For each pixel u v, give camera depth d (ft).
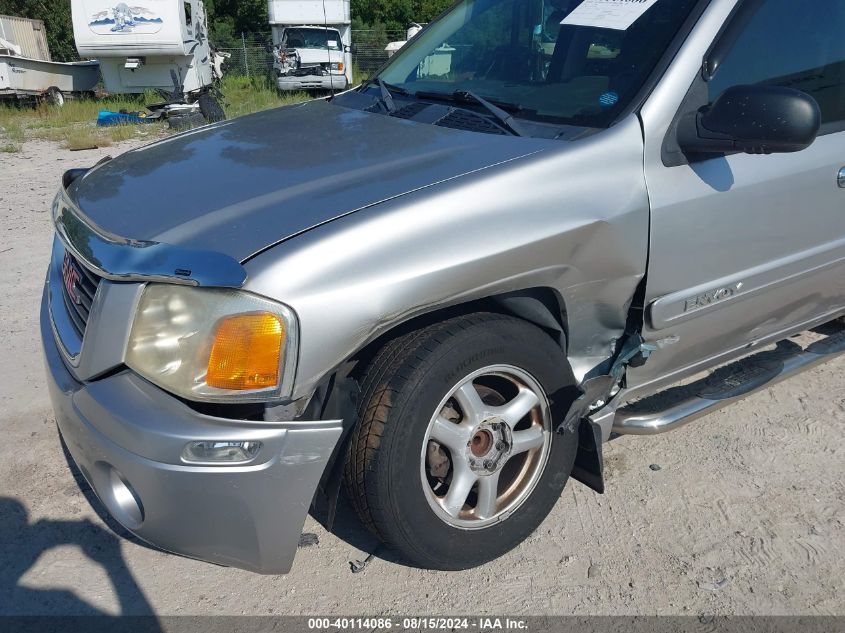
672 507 9.18
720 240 8.51
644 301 8.24
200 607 7.71
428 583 8.04
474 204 7.00
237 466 6.28
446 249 6.79
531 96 9.09
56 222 7.96
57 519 8.86
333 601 7.80
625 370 8.74
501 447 7.80
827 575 8.16
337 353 6.42
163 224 6.93
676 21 8.55
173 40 51.60
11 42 65.67
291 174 7.62
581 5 9.59
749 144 7.63
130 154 9.43
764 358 10.69
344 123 9.39
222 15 114.01
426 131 8.63
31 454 10.04
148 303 6.29
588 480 8.77
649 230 7.89
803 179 9.02
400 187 7.08
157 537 6.71
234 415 6.55
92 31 51.57
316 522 8.87
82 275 7.37
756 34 8.79
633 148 7.82
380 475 7.00
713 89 8.38
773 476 9.73
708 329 9.13
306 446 6.42
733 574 8.17
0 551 8.38
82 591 7.88
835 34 9.63
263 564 6.88
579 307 7.95
